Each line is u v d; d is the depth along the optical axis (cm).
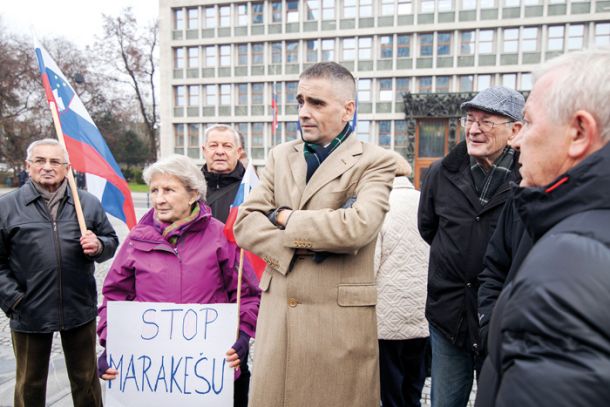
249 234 183
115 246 304
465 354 232
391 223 264
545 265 83
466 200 224
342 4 3397
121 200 325
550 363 77
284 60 3559
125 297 235
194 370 217
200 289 226
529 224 100
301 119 182
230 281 238
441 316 228
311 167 183
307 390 172
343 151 182
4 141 3344
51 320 276
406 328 266
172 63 3762
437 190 238
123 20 3562
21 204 280
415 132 3244
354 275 175
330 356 171
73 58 3488
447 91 3278
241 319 229
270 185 195
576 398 73
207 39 3669
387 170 180
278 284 180
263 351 180
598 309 76
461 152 233
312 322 172
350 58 3425
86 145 310
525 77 3134
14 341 282
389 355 272
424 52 3291
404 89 3353
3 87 3228
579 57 99
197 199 236
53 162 282
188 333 218
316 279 173
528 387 78
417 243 268
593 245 81
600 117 93
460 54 3228
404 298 264
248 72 3631
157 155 4416
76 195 277
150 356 218
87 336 296
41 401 284
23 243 275
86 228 292
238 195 265
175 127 3822
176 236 230
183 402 217
